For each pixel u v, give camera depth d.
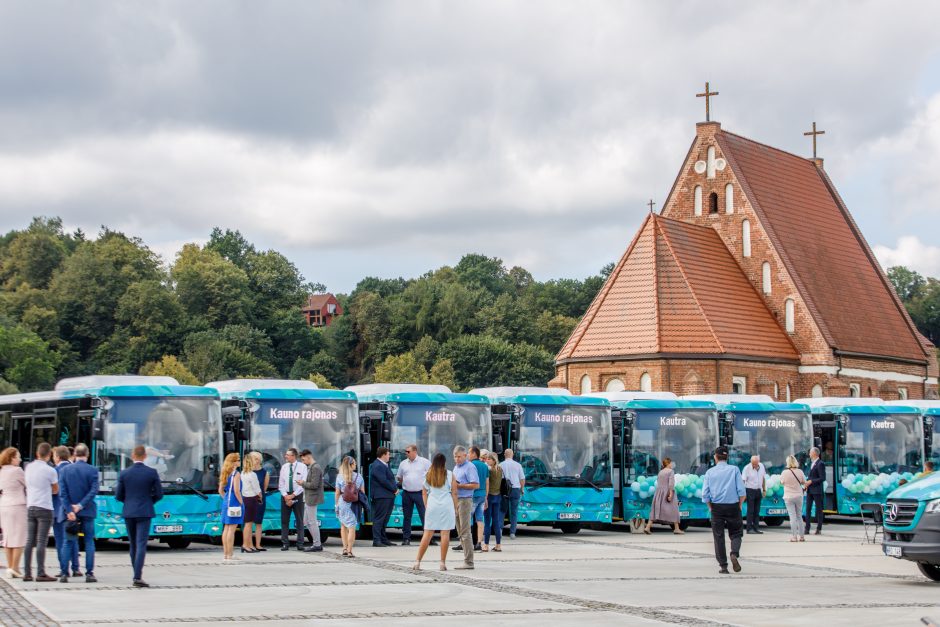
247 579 22.58
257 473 29.52
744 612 18.12
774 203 72.38
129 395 29.17
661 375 61.06
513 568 25.03
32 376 126.44
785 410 40.88
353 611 17.89
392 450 33.59
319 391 32.38
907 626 16.69
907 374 76.12
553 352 152.38
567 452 35.53
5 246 188.88
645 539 34.44
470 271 184.50
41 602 18.83
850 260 76.88
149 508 21.27
